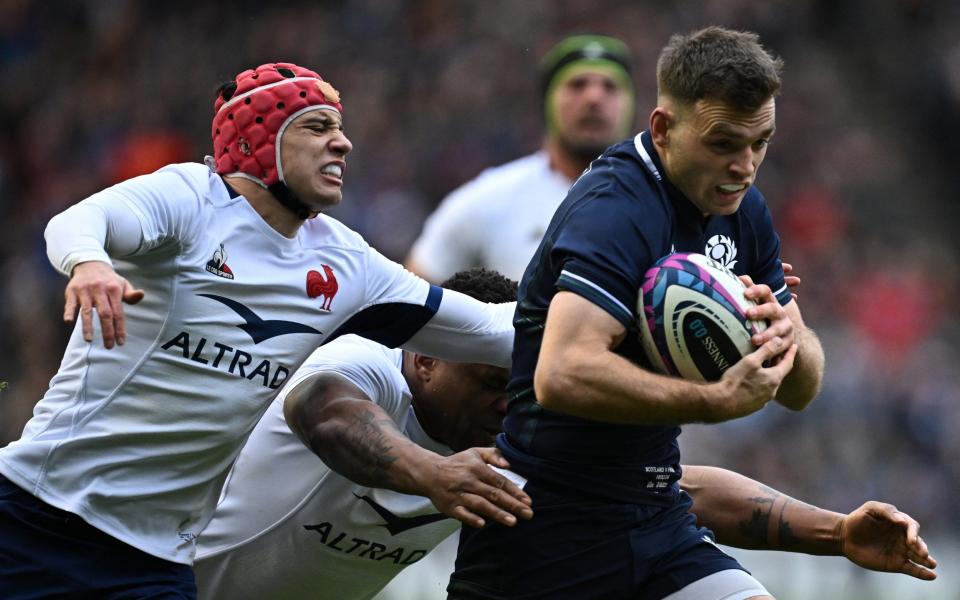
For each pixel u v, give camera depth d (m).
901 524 16.83
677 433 16.23
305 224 17.53
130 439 16.52
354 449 16.19
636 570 15.68
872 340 54.78
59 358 52.59
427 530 19.02
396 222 57.31
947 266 60.41
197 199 16.55
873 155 65.75
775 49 68.94
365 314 17.69
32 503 16.44
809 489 46.34
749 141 14.21
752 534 18.02
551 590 15.70
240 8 69.06
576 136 26.14
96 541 16.58
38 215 59.81
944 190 66.81
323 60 66.38
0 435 49.50
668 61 14.52
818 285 57.62
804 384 15.94
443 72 64.19
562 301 14.30
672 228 14.93
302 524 18.77
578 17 66.19
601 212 14.60
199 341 16.52
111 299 14.38
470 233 26.55
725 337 14.33
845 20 73.12
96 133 64.00
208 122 64.25
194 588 17.41
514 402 15.87
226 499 18.92
